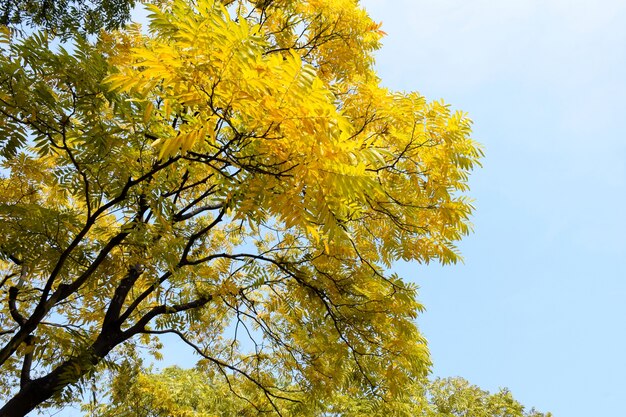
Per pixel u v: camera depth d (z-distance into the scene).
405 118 3.77
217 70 1.75
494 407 15.26
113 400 9.84
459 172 3.88
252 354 8.03
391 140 3.94
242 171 2.34
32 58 2.81
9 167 4.91
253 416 11.04
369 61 5.79
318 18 5.45
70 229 4.54
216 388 12.88
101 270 5.21
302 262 6.33
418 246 4.74
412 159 3.90
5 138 3.03
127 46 5.73
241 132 2.14
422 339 6.50
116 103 3.03
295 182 2.15
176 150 1.91
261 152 2.13
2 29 2.88
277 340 7.07
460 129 3.66
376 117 4.01
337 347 6.45
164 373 14.12
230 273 6.58
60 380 4.77
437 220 4.29
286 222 2.19
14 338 4.18
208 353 8.30
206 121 1.96
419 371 6.34
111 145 3.26
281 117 1.86
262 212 2.42
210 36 1.67
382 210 4.23
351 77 5.35
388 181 3.98
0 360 4.04
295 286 6.53
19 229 4.21
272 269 6.90
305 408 7.17
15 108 2.89
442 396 15.70
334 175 2.02
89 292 6.08
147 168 3.71
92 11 6.07
